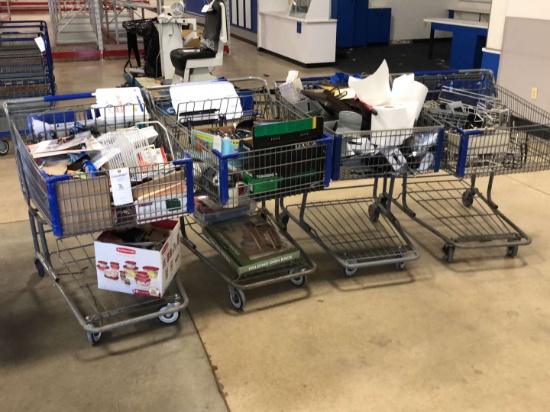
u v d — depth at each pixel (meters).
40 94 4.99
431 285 2.81
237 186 2.37
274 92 3.08
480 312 2.59
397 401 2.05
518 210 3.64
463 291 2.76
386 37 10.34
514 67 5.08
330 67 8.16
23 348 2.33
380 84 2.71
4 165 4.43
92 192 2.08
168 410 2.01
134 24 6.71
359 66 8.21
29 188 2.49
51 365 2.23
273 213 3.55
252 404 2.04
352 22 9.89
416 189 3.96
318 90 3.09
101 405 2.03
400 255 2.94
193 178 2.36
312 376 2.18
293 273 2.69
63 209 2.06
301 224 3.17
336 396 2.08
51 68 5.16
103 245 2.32
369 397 2.07
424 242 3.23
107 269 2.37
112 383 2.14
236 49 9.62
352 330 2.46
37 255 2.79
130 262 2.33
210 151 2.37
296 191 2.50
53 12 8.87
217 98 2.86
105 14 9.79
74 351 2.32
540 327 2.48
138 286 2.38
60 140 2.40
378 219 3.48
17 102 2.64
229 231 2.82
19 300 2.66
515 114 3.38
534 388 2.12
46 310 2.58
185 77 5.70
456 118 2.96
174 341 2.38
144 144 2.41
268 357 2.29
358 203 3.72
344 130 2.62
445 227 3.39
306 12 8.23
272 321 2.52
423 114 2.97
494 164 2.82
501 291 2.76
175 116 2.83
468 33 7.73
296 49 8.29
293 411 2.00
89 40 9.27
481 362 2.26
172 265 2.51
